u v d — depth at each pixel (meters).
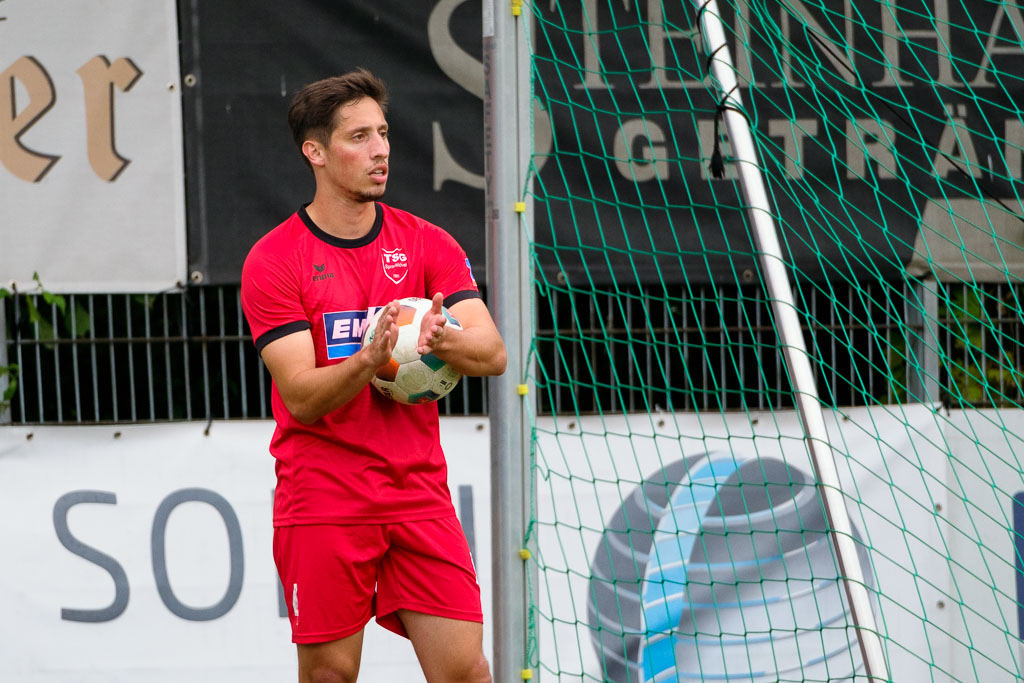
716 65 11.88
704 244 14.87
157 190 14.45
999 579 14.91
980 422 14.91
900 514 13.95
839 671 14.77
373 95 9.44
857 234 14.96
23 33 14.27
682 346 14.59
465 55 14.62
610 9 14.59
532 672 10.53
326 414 9.11
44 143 14.32
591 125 14.72
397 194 14.65
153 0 14.40
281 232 9.50
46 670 14.18
